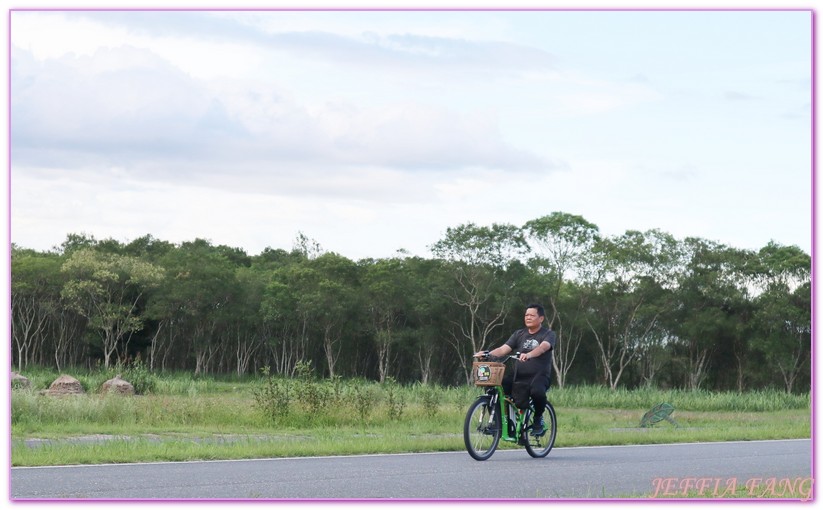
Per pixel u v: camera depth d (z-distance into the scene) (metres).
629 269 80.75
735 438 16.91
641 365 83.88
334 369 88.94
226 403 22.95
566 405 42.94
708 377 86.06
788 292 80.19
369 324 84.94
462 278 83.38
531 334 12.59
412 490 9.45
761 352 81.88
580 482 10.35
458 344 85.81
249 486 9.40
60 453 11.45
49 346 84.12
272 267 98.88
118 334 78.19
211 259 86.06
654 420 22.77
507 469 11.19
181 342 86.94
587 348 85.44
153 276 78.94
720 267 82.94
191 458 11.62
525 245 83.19
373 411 21.08
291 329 87.44
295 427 18.78
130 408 19.34
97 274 76.00
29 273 76.88
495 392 12.28
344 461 11.69
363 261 90.19
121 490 8.95
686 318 81.19
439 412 22.64
